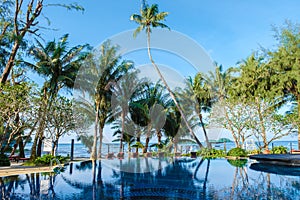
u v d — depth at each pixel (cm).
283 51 1936
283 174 772
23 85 1284
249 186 596
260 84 1978
